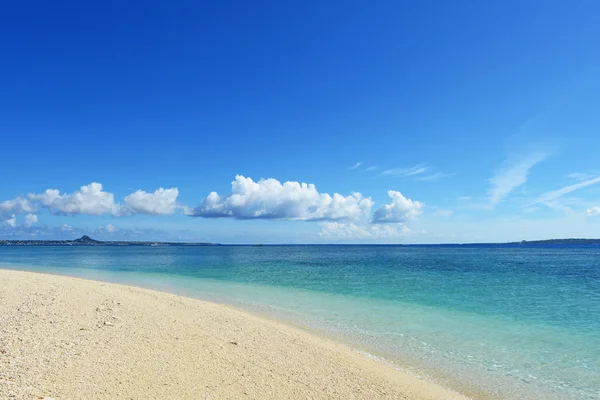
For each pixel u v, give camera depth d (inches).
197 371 340.2
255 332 504.7
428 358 447.8
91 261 2610.7
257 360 389.4
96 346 378.6
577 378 391.9
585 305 824.3
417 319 654.5
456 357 452.4
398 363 429.4
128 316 530.3
